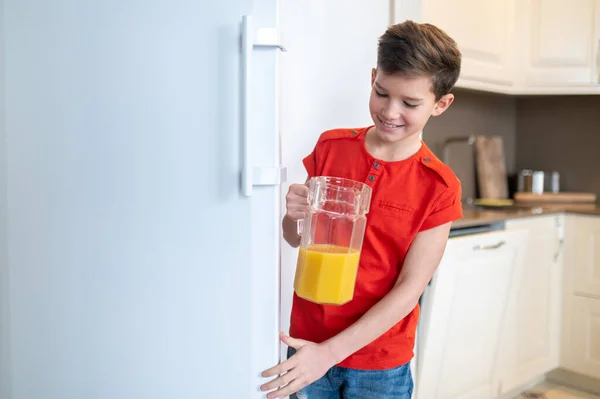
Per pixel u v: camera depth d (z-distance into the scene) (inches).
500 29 110.0
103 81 37.6
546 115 134.4
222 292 38.7
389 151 48.2
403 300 44.8
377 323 43.3
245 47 35.9
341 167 50.3
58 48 37.4
